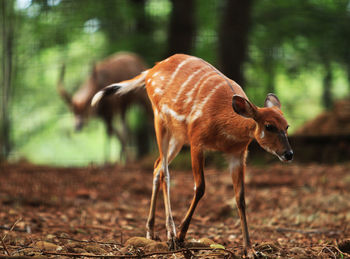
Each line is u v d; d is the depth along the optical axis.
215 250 4.98
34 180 10.64
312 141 12.45
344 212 7.80
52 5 18.83
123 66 14.95
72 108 15.10
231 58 14.91
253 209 8.30
